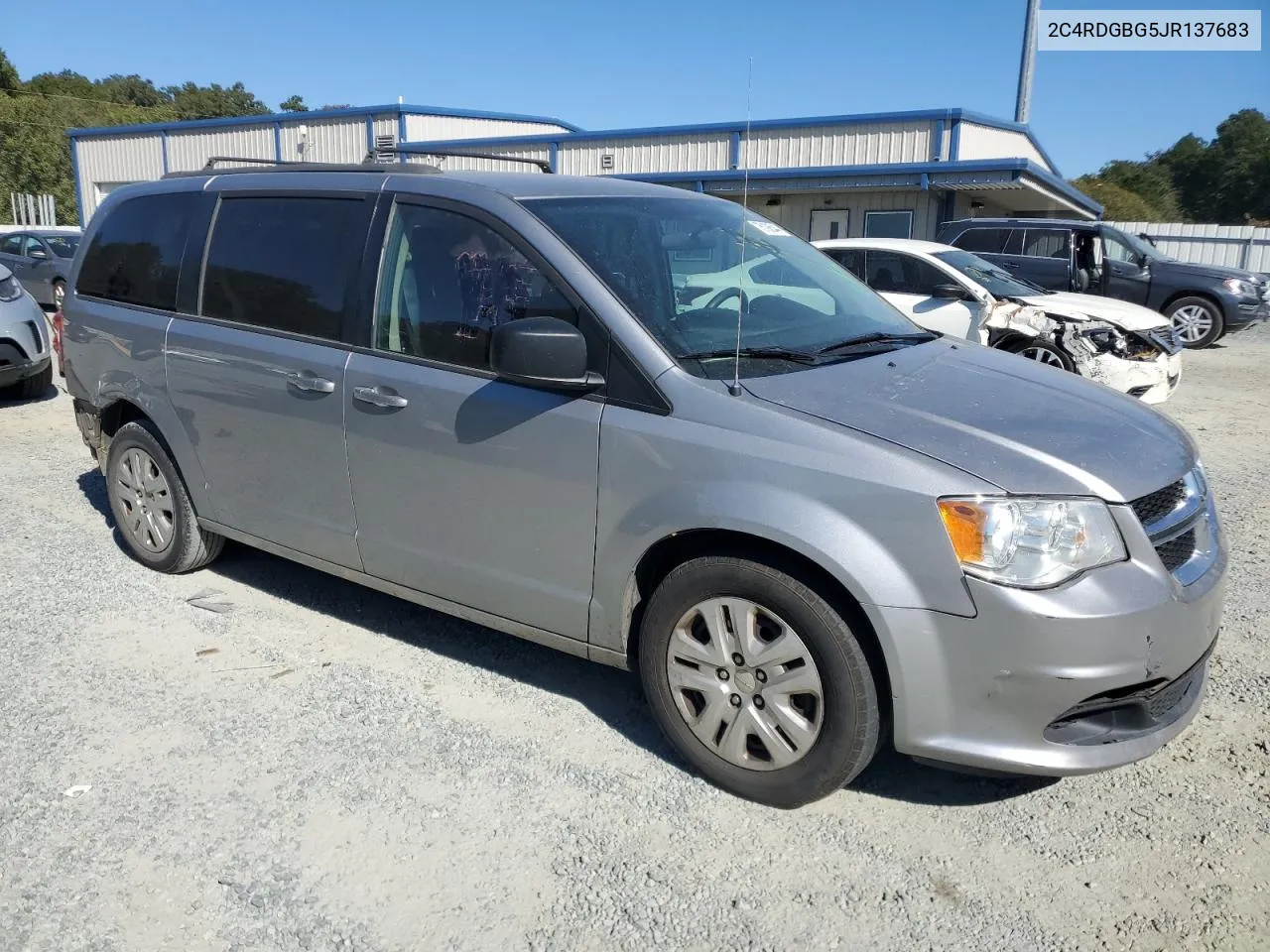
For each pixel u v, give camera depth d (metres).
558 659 4.18
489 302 3.54
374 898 2.78
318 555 4.19
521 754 3.47
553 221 3.53
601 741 3.56
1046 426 3.08
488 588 3.65
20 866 2.88
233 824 3.07
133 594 4.76
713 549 3.15
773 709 3.09
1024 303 9.52
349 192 4.00
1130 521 2.84
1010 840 3.04
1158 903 2.78
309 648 4.25
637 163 24.45
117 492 5.07
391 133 27.61
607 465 3.23
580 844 3.01
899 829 3.09
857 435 2.91
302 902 2.75
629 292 3.34
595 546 3.32
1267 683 3.97
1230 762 3.44
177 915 2.70
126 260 4.86
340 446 3.92
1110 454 2.97
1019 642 2.72
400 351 3.75
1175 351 9.66
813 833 3.07
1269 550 5.54
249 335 4.20
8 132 46.66
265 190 4.30
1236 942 2.63
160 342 4.54
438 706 3.79
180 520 4.79
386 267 3.82
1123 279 15.11
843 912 2.74
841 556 2.83
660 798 3.23
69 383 5.18
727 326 3.49
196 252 4.48
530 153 25.67
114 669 4.03
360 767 3.38
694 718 3.28
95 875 2.85
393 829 3.06
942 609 2.78
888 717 3.00
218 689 3.88
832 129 21.86
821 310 3.93
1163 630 2.81
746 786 3.19
